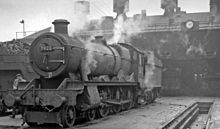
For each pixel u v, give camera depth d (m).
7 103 9.77
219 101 23.25
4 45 15.77
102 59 12.10
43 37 10.12
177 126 11.16
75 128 9.38
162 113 13.95
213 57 30.92
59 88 9.41
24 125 10.13
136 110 15.11
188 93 31.86
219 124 11.22
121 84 13.59
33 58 10.25
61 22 10.59
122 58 14.63
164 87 32.44
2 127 9.67
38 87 10.40
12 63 15.32
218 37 30.97
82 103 10.25
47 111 9.83
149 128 9.59
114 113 13.45
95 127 9.54
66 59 9.83
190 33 31.75
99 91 11.77
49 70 10.01
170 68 32.38
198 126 14.89
